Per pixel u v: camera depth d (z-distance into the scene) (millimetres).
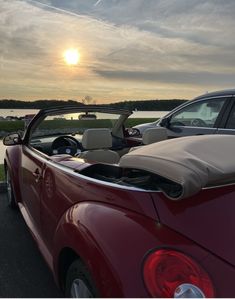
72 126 4820
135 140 5020
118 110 4879
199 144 2367
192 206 1988
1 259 3803
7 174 5406
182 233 1896
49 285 3299
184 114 6719
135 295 1745
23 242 4215
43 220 3283
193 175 1920
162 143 2449
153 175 2240
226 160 2162
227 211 1998
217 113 6016
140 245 1884
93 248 2021
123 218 2066
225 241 1872
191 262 1766
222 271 1758
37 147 4613
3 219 4965
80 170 2656
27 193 4043
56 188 2902
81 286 2223
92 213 2223
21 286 3287
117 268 1854
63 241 2354
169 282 1715
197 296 1668
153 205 2045
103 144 4105
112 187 2291
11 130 15820
